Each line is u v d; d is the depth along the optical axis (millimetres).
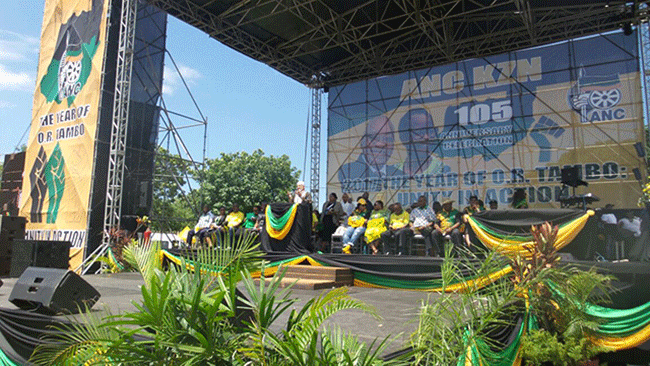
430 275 7352
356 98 17797
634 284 5047
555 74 14289
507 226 6629
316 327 2373
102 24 13133
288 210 9516
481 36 14734
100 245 12430
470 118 15578
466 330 2967
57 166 13602
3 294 6574
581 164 13664
